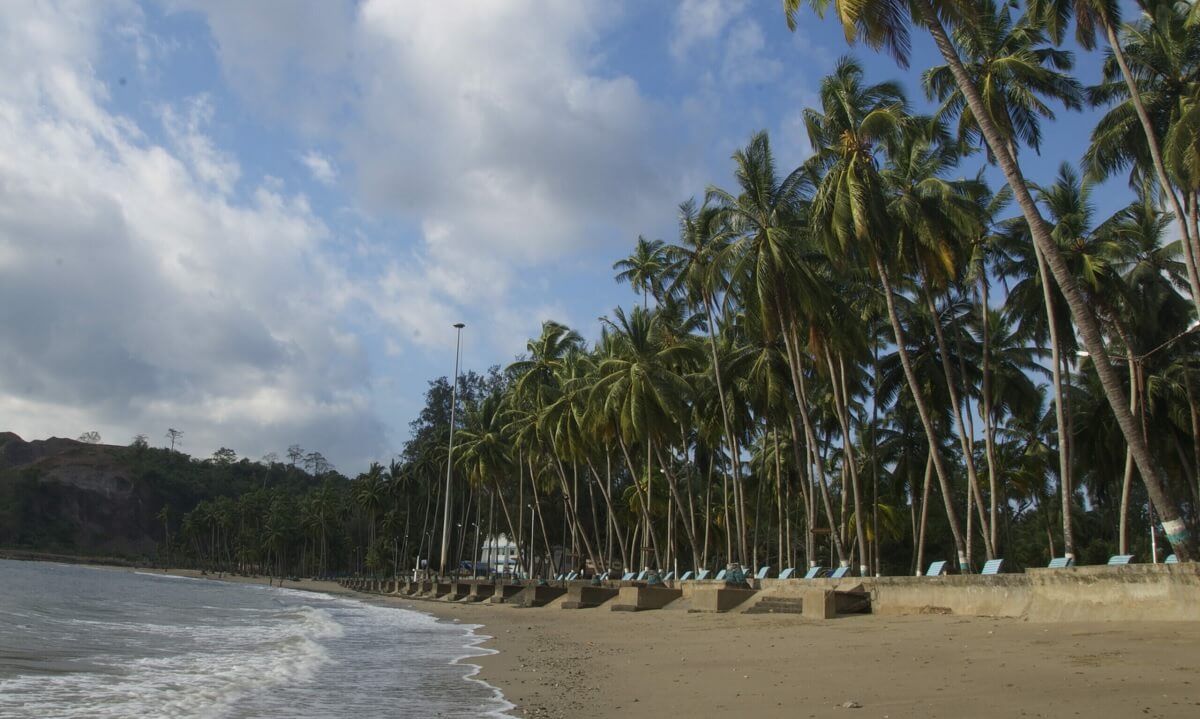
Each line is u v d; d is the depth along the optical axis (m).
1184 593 15.47
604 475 78.94
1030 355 41.59
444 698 13.23
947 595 22.41
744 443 51.59
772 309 32.06
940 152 30.38
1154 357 38.19
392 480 111.38
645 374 45.06
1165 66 26.00
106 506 181.00
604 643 23.02
